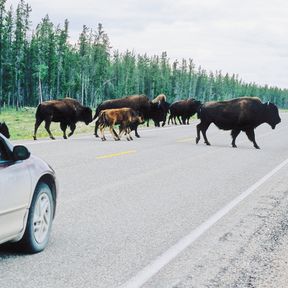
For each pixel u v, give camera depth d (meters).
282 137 33.28
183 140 27.31
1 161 6.14
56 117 25.52
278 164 18.09
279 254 6.95
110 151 20.41
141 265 6.29
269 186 13.13
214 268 6.25
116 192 11.59
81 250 6.90
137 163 17.06
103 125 25.56
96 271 6.01
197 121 55.12
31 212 6.55
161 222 8.74
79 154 18.94
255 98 24.56
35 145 21.73
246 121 24.16
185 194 11.62
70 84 133.50
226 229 8.34
